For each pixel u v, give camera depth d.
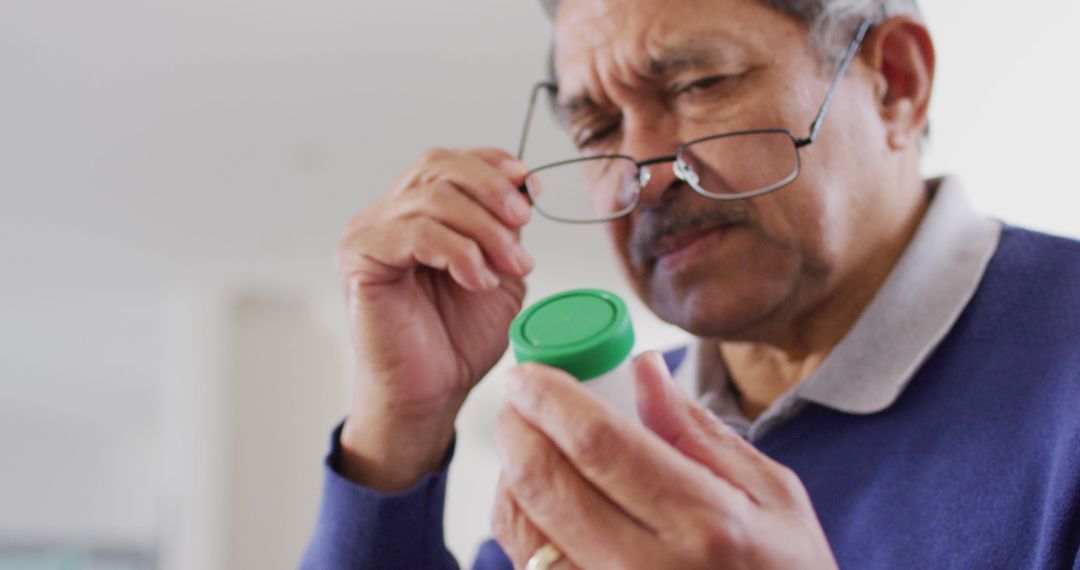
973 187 2.86
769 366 1.21
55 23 2.75
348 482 1.08
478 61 2.93
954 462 0.99
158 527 7.46
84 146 3.42
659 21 1.05
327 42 2.86
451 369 1.10
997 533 0.93
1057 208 2.84
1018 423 0.98
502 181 1.06
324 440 5.07
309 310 5.16
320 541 1.09
